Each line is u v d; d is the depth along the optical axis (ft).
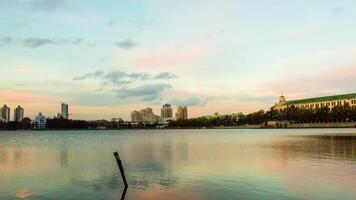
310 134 484.33
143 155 195.52
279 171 123.65
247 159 164.04
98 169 137.28
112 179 113.09
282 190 91.97
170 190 94.58
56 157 194.08
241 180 106.93
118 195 90.48
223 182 104.06
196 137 495.82
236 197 85.56
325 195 85.92
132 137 554.05
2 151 247.29
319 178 108.06
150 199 85.61
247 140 362.12
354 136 389.60
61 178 116.67
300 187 95.30
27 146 315.78
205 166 139.85
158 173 122.93
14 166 151.53
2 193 94.17
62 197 89.15
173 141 375.25
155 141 383.24
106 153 218.59
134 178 113.60
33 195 91.76
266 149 225.56
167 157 180.45
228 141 348.59
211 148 246.27
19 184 106.63
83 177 118.11
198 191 92.63
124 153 212.43
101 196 89.71
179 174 120.06
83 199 87.04
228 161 156.76
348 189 91.91
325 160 154.10
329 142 284.41
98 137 584.40
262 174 117.60
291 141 317.83
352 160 152.46
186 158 173.27
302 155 178.09
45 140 473.67
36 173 128.88
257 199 83.30
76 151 241.14
